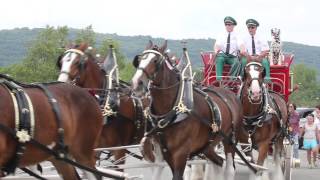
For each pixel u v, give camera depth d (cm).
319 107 2030
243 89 1215
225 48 1398
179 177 945
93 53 1068
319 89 10781
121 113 1044
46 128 751
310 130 2000
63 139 772
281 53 1541
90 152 841
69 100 809
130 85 1019
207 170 1169
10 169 721
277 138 1257
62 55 1006
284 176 1364
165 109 949
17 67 6962
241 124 1161
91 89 972
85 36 6362
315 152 1983
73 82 981
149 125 988
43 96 767
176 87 956
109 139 1035
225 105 1096
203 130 995
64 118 779
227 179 1114
